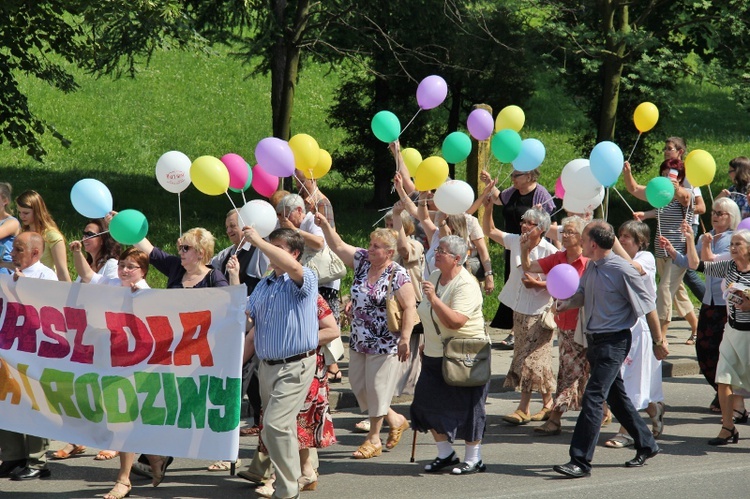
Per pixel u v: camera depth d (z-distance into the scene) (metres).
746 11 23.92
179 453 8.20
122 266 8.82
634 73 23.05
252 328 8.66
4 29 21.98
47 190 27.06
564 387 10.33
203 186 8.81
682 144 14.18
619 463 9.36
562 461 9.45
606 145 9.63
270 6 21.27
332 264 10.80
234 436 8.08
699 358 11.52
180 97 39.31
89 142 33.47
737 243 9.99
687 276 14.50
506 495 8.20
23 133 22.83
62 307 8.56
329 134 37.16
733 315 9.97
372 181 27.94
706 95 46.28
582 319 10.01
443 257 8.95
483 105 13.09
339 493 8.41
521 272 10.97
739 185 13.56
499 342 14.78
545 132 39.44
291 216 10.48
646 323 9.91
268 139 9.16
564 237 10.32
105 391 8.44
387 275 9.48
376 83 26.55
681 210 13.99
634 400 9.85
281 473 7.85
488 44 23.53
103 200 8.77
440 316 8.70
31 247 9.10
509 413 11.55
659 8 25.56
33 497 8.34
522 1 23.39
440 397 8.97
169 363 8.26
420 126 26.94
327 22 22.17
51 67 23.16
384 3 22.12
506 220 12.95
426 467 9.12
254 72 24.06
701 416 11.42
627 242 9.95
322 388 8.34
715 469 9.03
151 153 33.41
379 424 9.70
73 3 19.98
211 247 8.91
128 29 19.48
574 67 26.80
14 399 8.79
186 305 8.18
